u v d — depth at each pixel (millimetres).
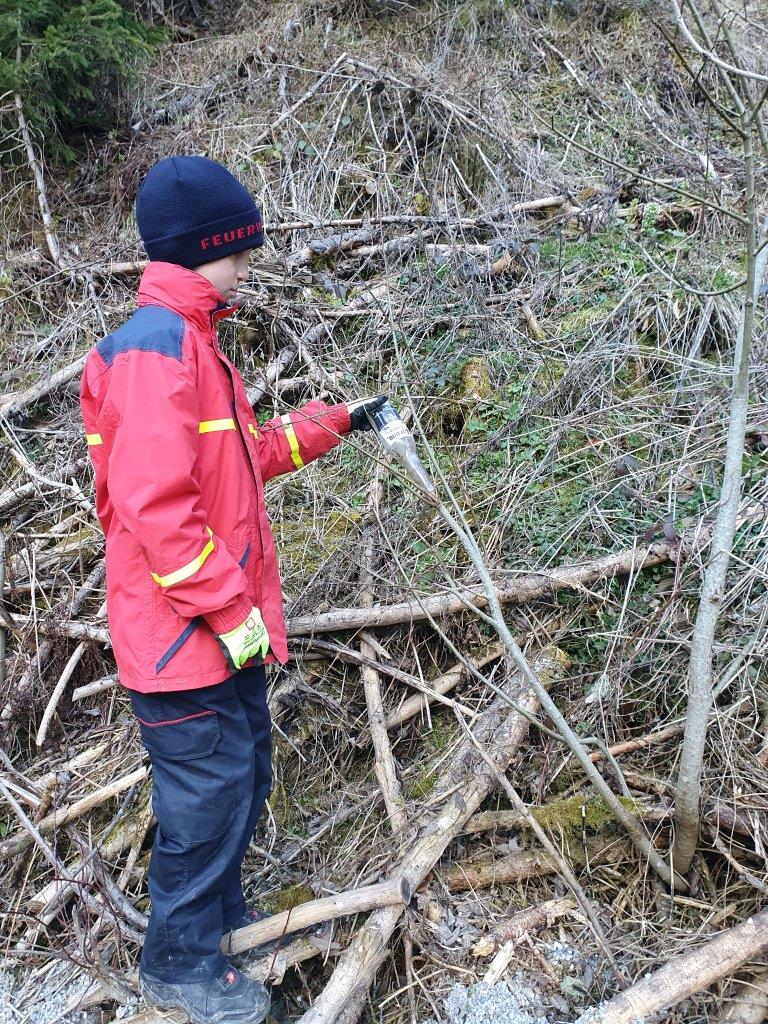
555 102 4922
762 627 2258
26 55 4289
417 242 3992
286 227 4047
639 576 2773
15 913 2234
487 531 2998
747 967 1992
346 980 1975
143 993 2018
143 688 1767
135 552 1790
